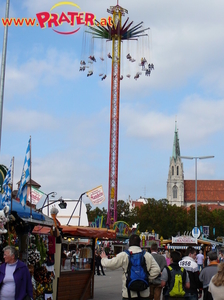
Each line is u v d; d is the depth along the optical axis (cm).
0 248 1295
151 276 1011
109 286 3111
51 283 1717
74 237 2181
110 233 2228
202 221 15475
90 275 2330
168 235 14850
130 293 988
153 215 14800
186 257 1351
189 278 1315
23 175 1461
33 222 1513
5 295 940
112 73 9675
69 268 2133
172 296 1226
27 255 1515
